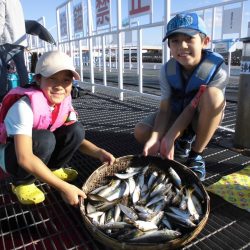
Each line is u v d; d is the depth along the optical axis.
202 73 1.89
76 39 6.13
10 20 3.91
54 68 1.46
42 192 1.75
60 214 1.59
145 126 2.19
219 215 1.56
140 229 1.28
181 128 1.92
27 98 1.53
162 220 1.38
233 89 5.92
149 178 1.72
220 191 1.76
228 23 4.83
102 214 1.41
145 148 1.86
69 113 1.79
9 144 1.61
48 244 1.37
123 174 1.72
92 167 2.15
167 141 1.84
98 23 5.73
